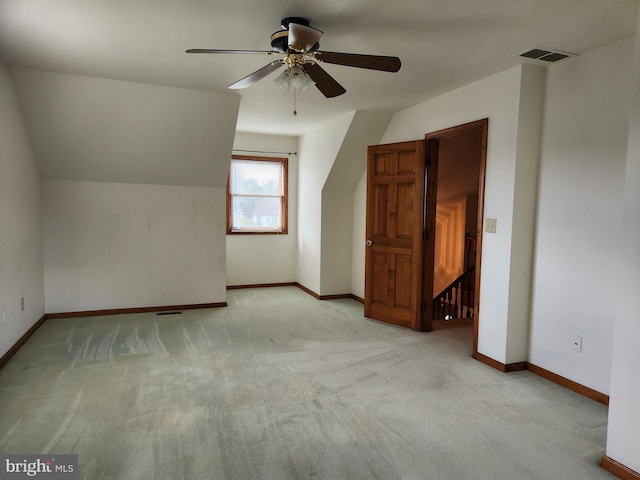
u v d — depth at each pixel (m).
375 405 2.70
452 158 5.46
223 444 2.23
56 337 3.96
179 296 5.14
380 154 4.62
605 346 2.77
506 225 3.27
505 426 2.46
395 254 4.54
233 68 3.35
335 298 5.91
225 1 2.22
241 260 6.50
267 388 2.92
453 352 3.73
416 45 2.81
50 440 2.23
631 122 1.99
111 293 4.84
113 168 4.57
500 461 2.13
